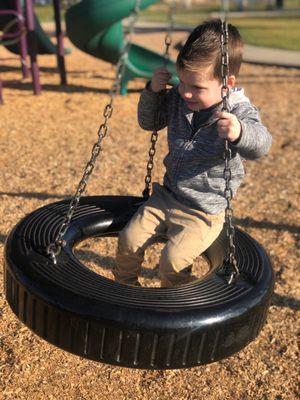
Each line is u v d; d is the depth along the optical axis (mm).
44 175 5195
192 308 2059
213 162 2412
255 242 2631
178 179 2488
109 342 2006
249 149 2166
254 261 2443
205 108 2326
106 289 2109
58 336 2066
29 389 2693
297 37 17641
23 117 7008
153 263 3902
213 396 2779
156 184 2668
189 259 2477
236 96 2326
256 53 13578
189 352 2055
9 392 2662
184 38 16578
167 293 2145
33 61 7961
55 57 11734
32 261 2201
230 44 2303
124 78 8500
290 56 13242
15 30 9383
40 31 9594
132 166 5594
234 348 2170
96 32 7980
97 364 2906
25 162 5500
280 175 5668
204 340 2055
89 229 2697
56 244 2260
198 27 2314
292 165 5973
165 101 2582
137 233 2572
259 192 5211
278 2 37531
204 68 2205
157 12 32031
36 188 4887
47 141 6180
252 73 11219
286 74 11242
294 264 4020
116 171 5434
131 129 6859
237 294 2182
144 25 21156
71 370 2842
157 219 2580
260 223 4605
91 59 11742
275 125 7441
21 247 2283
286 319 3404
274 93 9391
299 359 3074
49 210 2660
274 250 4207
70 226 2590
